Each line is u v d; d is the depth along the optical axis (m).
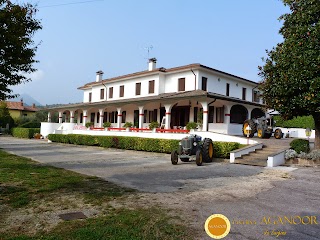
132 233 4.25
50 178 8.56
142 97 26.53
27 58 7.52
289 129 26.22
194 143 13.11
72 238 4.00
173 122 25.39
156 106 26.91
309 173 10.02
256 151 14.51
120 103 25.89
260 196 6.69
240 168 11.40
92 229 4.34
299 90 11.51
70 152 19.02
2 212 5.23
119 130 24.73
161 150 17.62
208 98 19.30
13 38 6.77
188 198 6.46
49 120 38.88
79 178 8.67
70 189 7.13
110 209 5.48
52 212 5.26
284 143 16.38
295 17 12.19
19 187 7.19
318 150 12.26
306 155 12.05
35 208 5.49
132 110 29.50
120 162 13.55
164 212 5.34
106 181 8.38
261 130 20.33
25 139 35.62
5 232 4.23
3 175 8.86
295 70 11.30
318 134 12.91
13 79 7.61
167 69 25.41
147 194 6.79
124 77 29.45
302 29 11.59
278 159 12.12
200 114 21.62
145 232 4.30
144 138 18.97
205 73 24.00
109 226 4.50
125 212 5.29
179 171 10.61
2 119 47.91
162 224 4.68
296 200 6.34
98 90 34.50
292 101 11.73
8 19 6.80
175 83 25.20
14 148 21.58
